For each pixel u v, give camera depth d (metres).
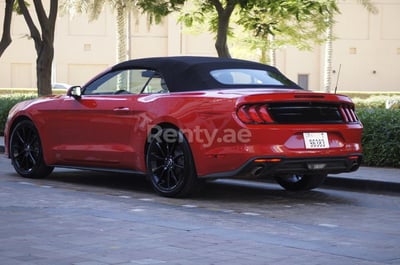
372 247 7.68
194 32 30.64
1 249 7.30
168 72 10.85
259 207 10.16
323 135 10.16
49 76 22.16
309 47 36.59
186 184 10.36
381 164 13.80
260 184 12.67
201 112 10.02
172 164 10.54
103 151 11.34
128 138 11.02
